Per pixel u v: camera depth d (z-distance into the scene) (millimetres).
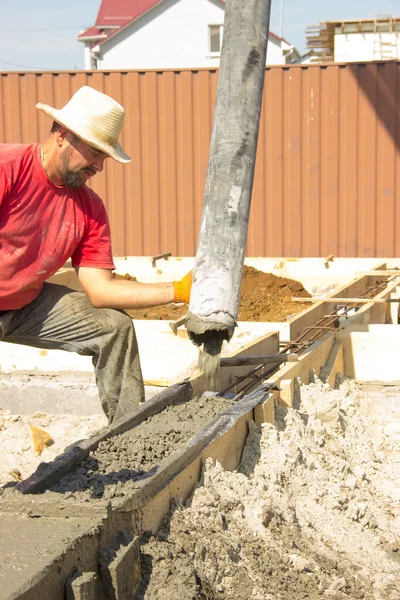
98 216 3824
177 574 2654
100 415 5543
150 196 12109
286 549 3197
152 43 32344
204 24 32062
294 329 6020
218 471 3389
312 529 3564
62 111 3340
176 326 5711
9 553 2326
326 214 11773
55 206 3555
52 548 2354
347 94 11523
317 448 4262
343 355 5961
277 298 7973
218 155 5121
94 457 3186
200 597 2645
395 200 11602
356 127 11555
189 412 3926
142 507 2795
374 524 3883
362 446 4855
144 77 11883
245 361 4883
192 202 12023
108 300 3896
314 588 2984
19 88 12125
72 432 5227
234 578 2879
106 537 2568
